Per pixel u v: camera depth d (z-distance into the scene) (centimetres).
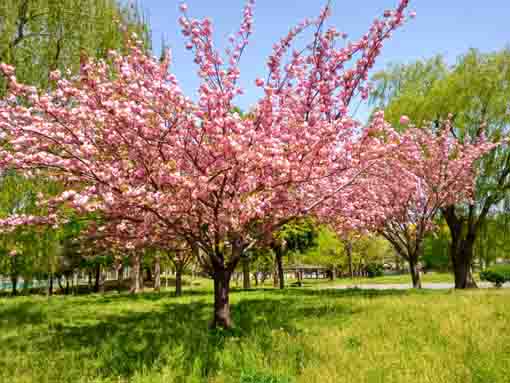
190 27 611
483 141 1622
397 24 591
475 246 1919
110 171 571
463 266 1791
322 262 4716
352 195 1032
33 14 1041
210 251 711
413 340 580
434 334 602
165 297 1537
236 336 652
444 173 1543
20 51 987
